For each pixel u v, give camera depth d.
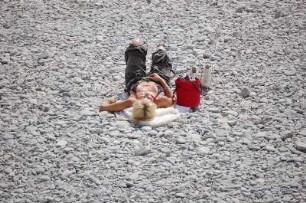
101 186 11.24
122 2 20.83
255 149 12.45
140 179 11.45
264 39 17.89
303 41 17.77
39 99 14.47
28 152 12.33
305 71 15.98
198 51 17.02
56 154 12.27
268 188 11.14
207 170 11.71
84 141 12.70
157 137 12.84
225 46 17.39
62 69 16.02
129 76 14.27
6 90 14.88
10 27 18.83
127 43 17.58
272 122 13.48
